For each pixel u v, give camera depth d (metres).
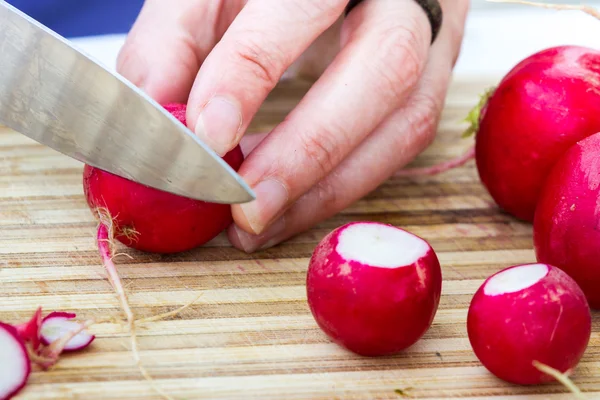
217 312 0.34
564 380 0.31
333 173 0.38
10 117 0.35
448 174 0.43
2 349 0.31
